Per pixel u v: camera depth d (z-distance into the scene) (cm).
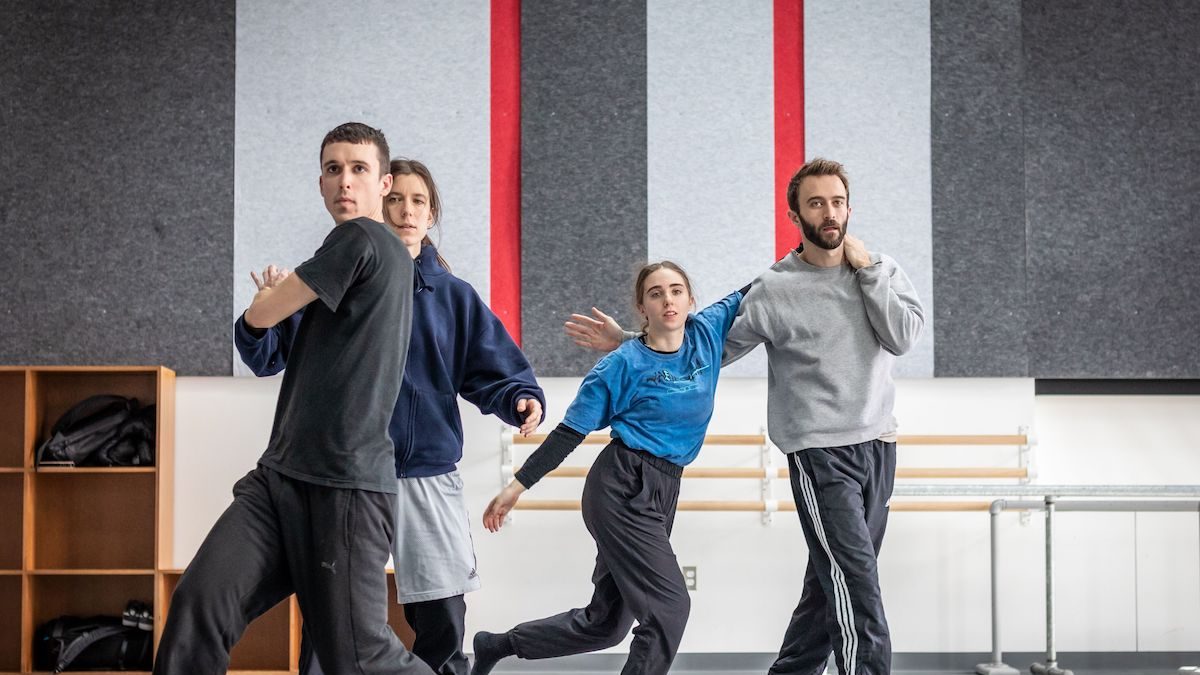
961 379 479
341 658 223
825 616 337
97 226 481
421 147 484
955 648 470
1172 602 475
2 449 473
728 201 484
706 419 336
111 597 474
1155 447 487
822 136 486
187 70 485
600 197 483
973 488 433
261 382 477
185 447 474
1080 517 477
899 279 341
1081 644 473
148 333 479
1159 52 490
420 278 324
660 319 329
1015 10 489
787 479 477
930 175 486
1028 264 484
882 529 336
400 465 309
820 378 331
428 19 487
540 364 478
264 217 482
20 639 466
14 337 478
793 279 339
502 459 474
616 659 472
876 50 489
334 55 486
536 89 485
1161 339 483
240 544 221
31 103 484
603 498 325
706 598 470
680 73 487
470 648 468
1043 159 487
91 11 486
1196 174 489
